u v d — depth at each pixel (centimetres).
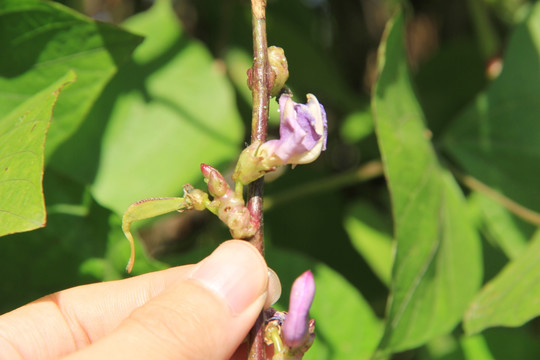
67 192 27
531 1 40
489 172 32
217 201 20
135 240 27
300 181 38
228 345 21
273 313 22
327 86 38
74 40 26
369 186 40
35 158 21
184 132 31
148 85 32
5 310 27
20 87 27
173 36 33
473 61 38
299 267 29
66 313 24
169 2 33
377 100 27
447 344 32
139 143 31
